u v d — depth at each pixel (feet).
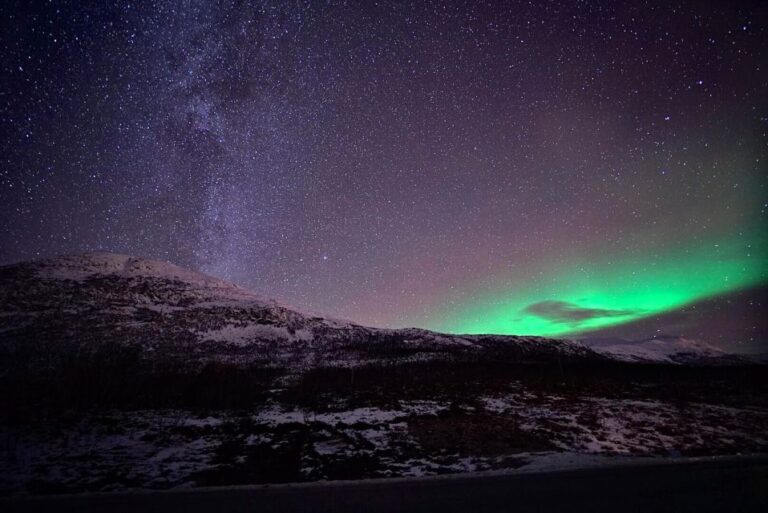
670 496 21.36
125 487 26.76
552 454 35.06
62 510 20.27
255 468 31.63
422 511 19.39
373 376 81.41
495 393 63.98
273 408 52.42
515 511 19.21
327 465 32.58
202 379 65.67
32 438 36.63
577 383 77.36
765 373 108.78
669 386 78.95
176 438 38.99
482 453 36.35
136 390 58.85
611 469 28.32
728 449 39.06
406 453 36.01
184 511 19.95
